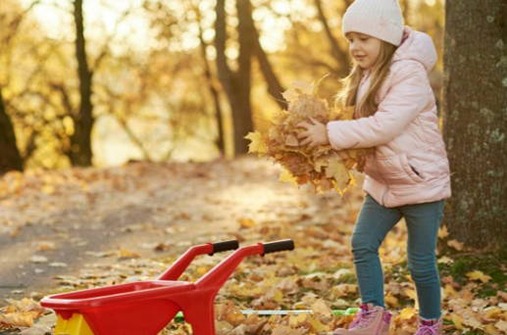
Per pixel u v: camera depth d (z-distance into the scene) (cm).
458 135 640
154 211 1128
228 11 2725
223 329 508
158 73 3002
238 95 2603
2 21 2519
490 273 610
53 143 2627
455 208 645
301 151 446
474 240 638
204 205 1191
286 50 3123
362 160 457
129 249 845
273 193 1338
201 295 409
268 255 771
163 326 400
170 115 3216
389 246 802
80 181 1479
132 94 2998
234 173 1677
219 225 1004
